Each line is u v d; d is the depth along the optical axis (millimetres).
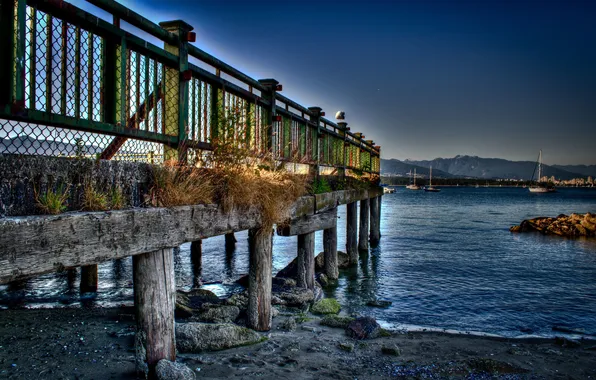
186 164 4523
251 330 5887
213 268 13656
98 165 3266
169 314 3846
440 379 5023
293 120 9102
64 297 9289
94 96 3633
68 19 3275
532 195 136250
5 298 9156
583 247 20531
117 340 5863
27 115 2857
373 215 21016
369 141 19734
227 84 5754
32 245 2512
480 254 17719
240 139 5086
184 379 3648
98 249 2953
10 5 2807
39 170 2816
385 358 5668
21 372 4629
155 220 3506
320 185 9383
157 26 4320
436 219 37969
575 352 6531
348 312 8914
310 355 5516
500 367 5535
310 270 9219
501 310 9461
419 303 9891
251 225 5281
